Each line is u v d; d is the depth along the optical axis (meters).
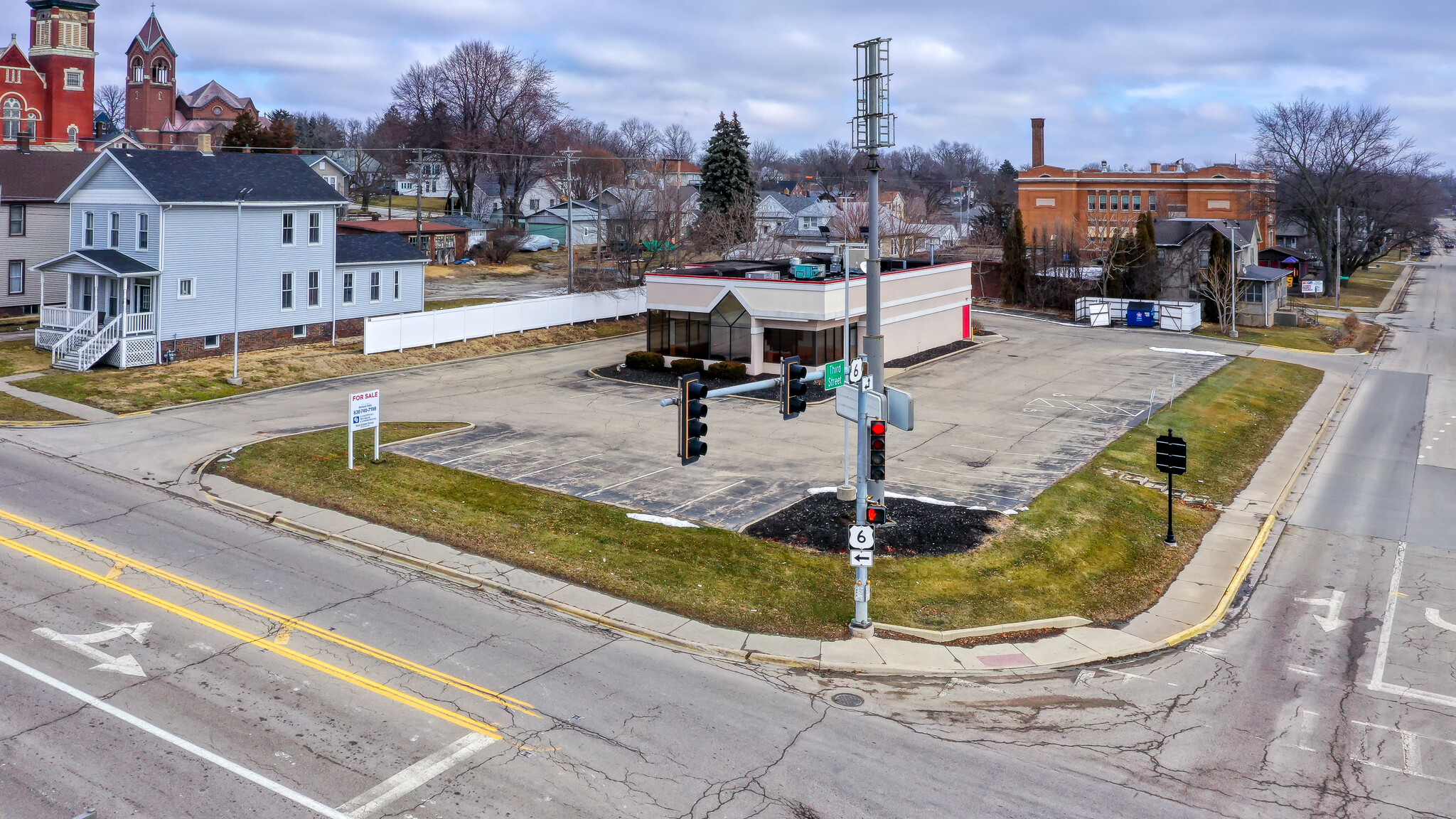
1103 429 36.31
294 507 25.22
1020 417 38.09
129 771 13.51
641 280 63.56
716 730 15.51
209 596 19.72
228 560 21.75
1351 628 20.97
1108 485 29.50
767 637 19.41
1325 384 49.78
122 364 39.88
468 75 109.69
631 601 20.67
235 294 43.56
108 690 15.72
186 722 14.87
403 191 145.38
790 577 21.91
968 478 29.38
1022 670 18.42
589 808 13.17
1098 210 105.81
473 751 14.48
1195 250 71.69
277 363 42.59
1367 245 105.06
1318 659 19.27
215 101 141.50
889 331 49.56
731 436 34.28
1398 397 47.28
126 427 32.28
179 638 17.73
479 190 124.69
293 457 28.81
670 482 28.34
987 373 47.56
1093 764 14.86
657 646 18.80
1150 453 33.59
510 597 20.78
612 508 25.67
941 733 15.76
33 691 15.52
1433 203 108.00
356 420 28.03
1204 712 16.83
